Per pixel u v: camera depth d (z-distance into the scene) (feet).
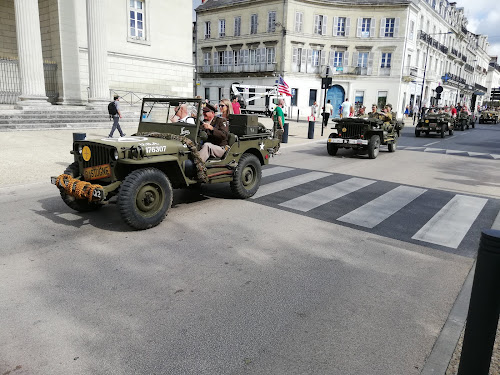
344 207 22.31
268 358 9.21
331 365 9.04
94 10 59.62
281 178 29.89
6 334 9.82
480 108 231.50
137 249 15.34
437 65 171.83
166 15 78.95
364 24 131.44
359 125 41.73
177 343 9.66
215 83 150.00
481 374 7.52
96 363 8.87
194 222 18.79
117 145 16.39
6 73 62.69
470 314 7.53
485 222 20.22
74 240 16.07
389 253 15.85
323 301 11.90
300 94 133.49
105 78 62.28
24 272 13.17
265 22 131.34
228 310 11.21
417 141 62.69
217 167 20.99
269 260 14.75
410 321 10.99
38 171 28.19
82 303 11.35
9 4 70.79
